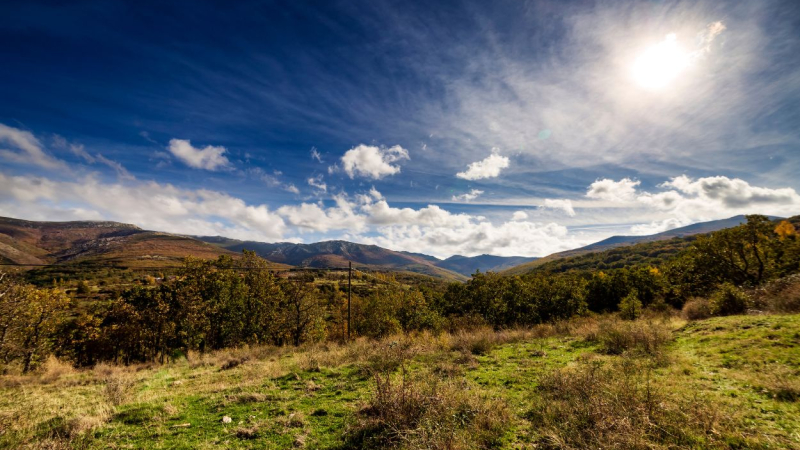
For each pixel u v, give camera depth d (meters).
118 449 6.02
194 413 7.98
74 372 18.14
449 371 10.45
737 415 5.20
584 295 42.28
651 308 23.05
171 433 6.71
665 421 4.98
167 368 17.09
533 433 5.64
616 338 12.19
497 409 6.56
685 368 8.02
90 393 11.30
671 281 30.14
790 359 7.11
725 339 9.68
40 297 26.56
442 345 15.09
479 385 8.90
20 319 23.53
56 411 8.59
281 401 8.62
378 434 5.93
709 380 7.09
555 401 6.67
